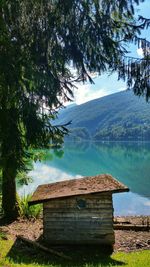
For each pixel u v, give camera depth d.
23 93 10.30
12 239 12.72
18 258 10.64
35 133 10.66
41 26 11.38
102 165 63.25
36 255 11.43
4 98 10.10
